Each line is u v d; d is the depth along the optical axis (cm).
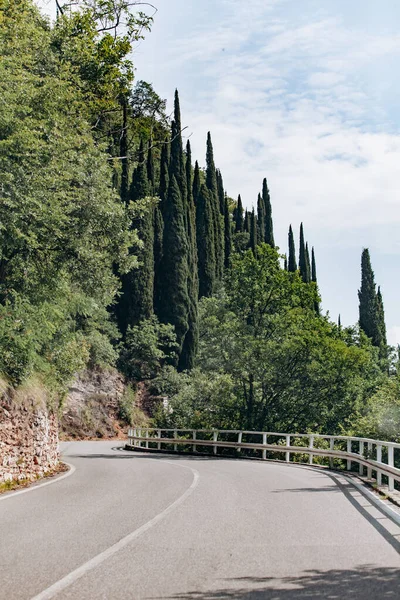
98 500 1285
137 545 815
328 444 4125
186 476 1852
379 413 3222
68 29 2730
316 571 686
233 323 4694
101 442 4966
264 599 574
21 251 2005
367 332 8488
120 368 6031
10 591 592
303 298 4884
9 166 1748
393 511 1133
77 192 2181
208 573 672
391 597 585
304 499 1316
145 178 6531
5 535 885
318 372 4619
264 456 2917
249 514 1098
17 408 1778
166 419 4781
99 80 3297
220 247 8075
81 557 742
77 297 2328
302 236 10275
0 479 1597
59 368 2527
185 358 6550
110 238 2292
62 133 2138
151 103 6950
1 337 1731
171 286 6488
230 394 4719
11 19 2017
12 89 1827
